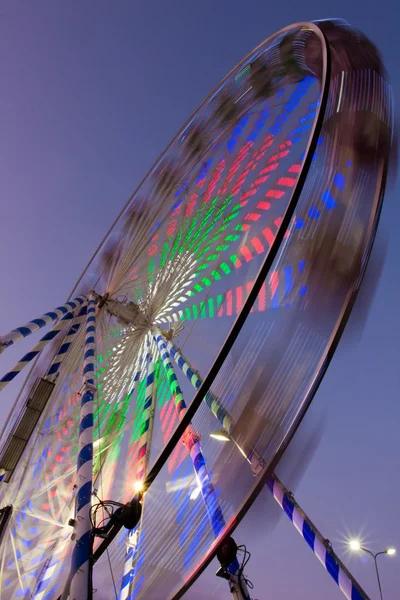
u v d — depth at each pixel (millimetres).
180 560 7164
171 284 14203
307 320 6906
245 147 13688
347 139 8156
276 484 6395
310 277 7184
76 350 15062
